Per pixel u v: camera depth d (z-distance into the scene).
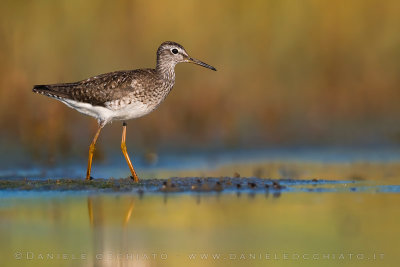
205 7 19.98
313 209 11.03
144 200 11.45
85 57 19.02
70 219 10.25
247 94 19.86
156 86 13.58
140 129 18.44
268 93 19.98
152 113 18.81
